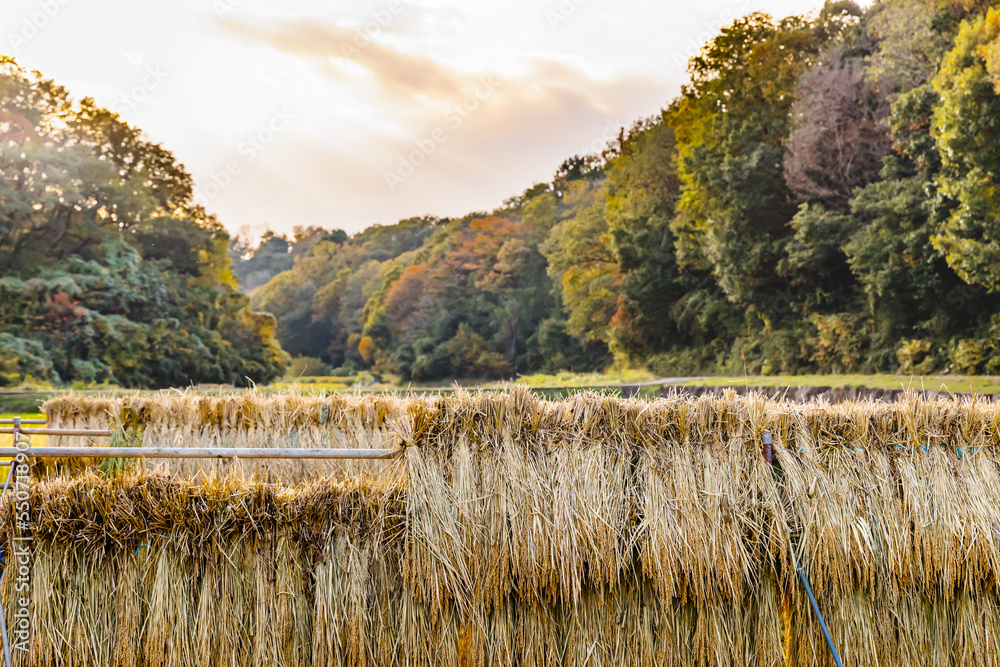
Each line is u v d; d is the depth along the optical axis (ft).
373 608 12.02
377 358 223.71
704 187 111.75
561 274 178.81
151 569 11.86
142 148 147.43
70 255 126.52
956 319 74.49
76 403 23.04
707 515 12.46
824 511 12.63
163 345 126.52
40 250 125.80
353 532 12.11
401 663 11.94
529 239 198.39
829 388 58.34
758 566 12.62
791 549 12.44
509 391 12.98
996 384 48.11
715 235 108.78
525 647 12.14
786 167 93.04
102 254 127.34
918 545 12.78
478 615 11.92
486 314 200.85
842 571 12.50
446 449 12.30
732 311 115.14
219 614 11.83
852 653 12.48
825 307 97.14
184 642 11.71
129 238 136.46
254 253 390.21
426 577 11.83
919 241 73.77
